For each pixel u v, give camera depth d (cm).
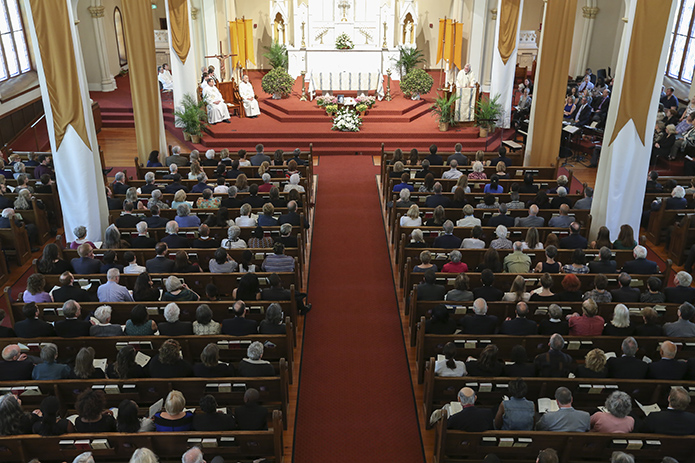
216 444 532
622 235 942
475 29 1998
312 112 1916
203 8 1981
